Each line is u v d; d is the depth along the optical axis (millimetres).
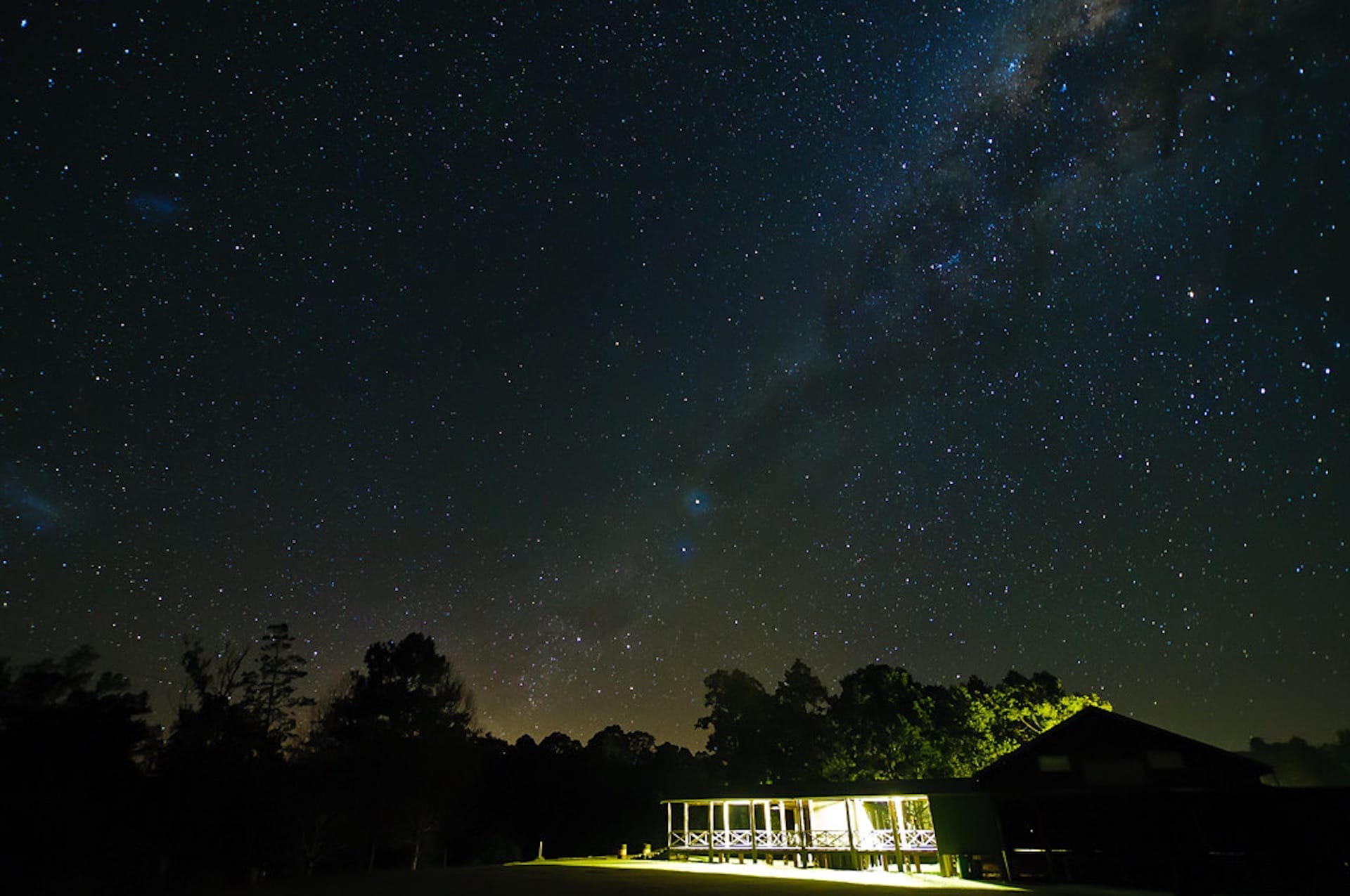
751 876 22625
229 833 25547
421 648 38250
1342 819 17984
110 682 23156
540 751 47969
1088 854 20047
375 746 33438
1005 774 21969
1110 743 21047
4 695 20672
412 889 19234
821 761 43406
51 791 19750
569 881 21266
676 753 53750
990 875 21188
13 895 18562
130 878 22125
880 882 20547
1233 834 18906
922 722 40031
